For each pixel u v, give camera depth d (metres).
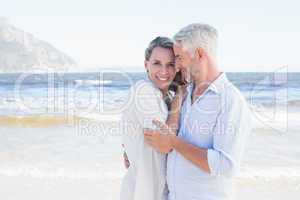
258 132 10.63
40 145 9.27
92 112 12.45
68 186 6.25
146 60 2.83
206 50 2.43
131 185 2.78
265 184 6.34
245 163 7.67
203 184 2.45
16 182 6.48
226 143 2.36
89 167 7.35
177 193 2.55
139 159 2.69
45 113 13.23
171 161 2.60
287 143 9.41
